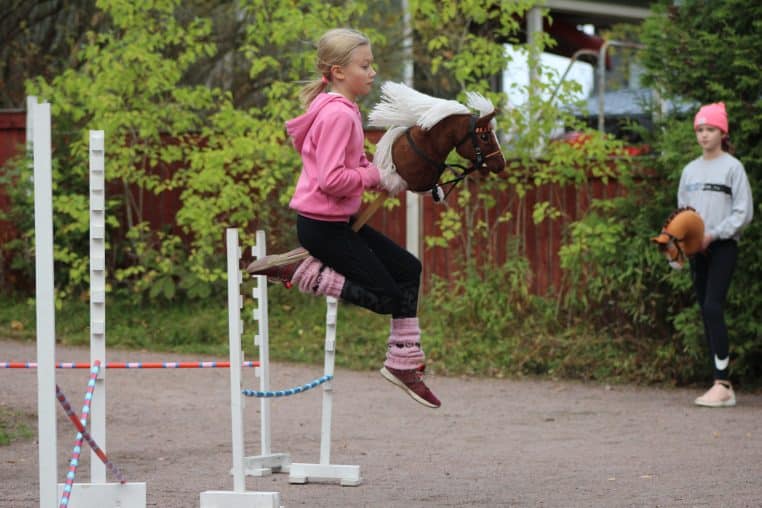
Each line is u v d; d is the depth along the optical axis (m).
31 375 15.20
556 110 17.61
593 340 16.31
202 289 19.28
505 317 17.36
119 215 20.39
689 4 15.59
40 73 25.39
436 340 17.25
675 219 13.12
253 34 18.44
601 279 16.30
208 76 23.52
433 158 7.53
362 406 13.61
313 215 7.36
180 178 20.25
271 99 18.23
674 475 9.25
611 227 15.86
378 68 21.81
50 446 6.62
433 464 9.99
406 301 7.75
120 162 18.81
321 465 9.30
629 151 19.17
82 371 15.77
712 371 15.17
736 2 14.88
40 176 6.65
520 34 24.09
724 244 13.44
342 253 7.38
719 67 15.12
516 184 18.06
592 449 10.67
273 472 9.88
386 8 22.08
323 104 7.34
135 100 18.81
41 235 6.62
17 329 18.83
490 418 12.70
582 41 25.73
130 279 20.33
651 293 15.66
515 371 16.19
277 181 19.06
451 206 19.16
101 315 7.80
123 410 13.09
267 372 9.89
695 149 14.70
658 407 13.43
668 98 15.70
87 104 18.53
